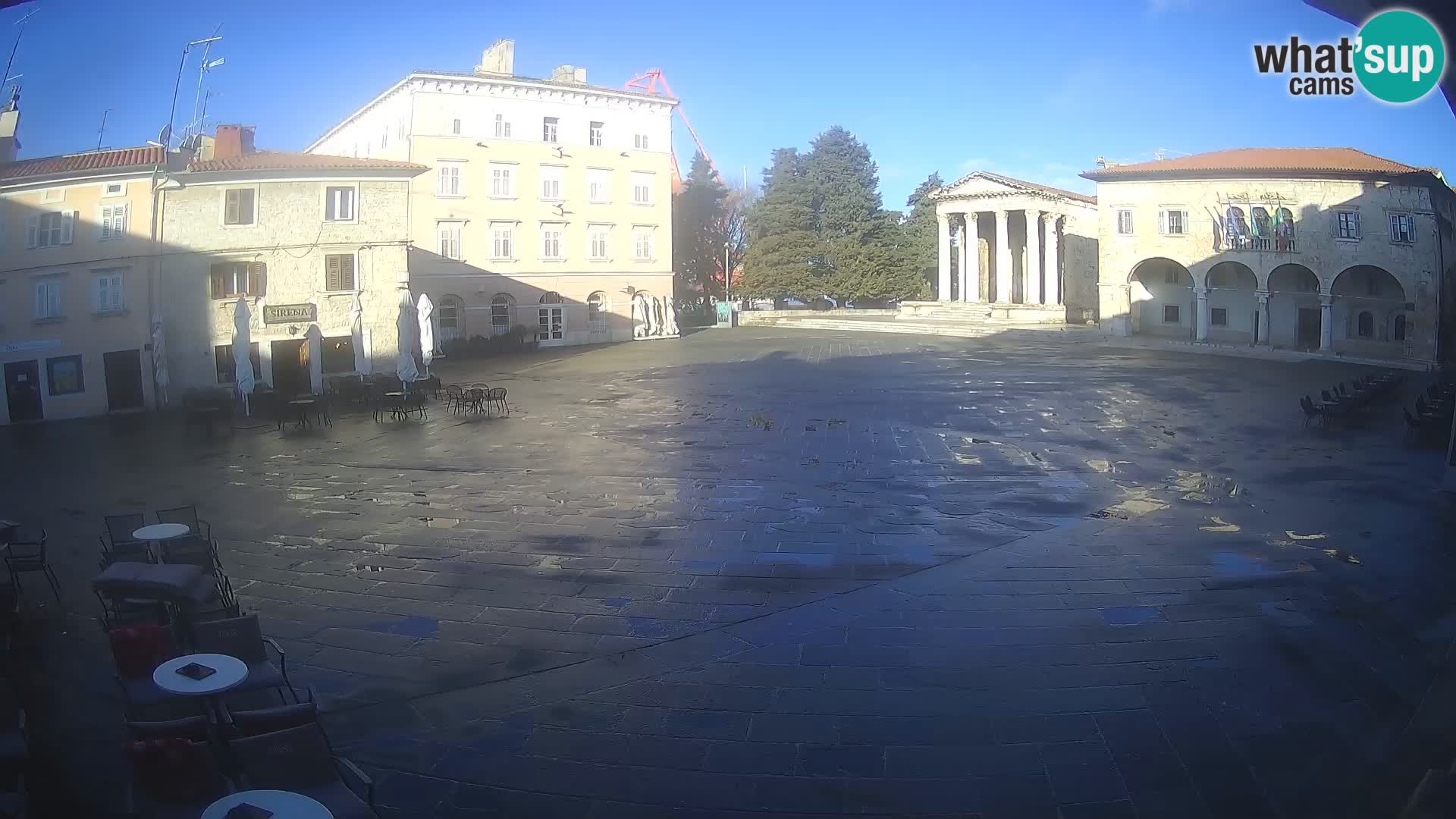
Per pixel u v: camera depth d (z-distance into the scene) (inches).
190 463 818.8
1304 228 1780.3
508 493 659.4
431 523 572.1
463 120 2140.7
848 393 1240.2
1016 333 2294.5
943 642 363.6
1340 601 400.5
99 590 324.5
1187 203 1947.6
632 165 2367.1
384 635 379.9
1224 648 350.6
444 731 294.8
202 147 1542.8
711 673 337.4
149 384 1254.9
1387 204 1669.5
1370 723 285.9
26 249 1186.6
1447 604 393.7
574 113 2274.9
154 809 206.2
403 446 885.2
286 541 534.3
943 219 2960.1
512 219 2204.7
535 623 392.5
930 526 550.9
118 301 1237.7
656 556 492.7
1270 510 577.9
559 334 2292.1
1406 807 237.3
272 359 1321.4
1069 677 326.6
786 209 3203.7
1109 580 438.3
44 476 771.4
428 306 1286.9
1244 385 1299.2
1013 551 492.1
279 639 376.2
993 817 241.9
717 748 280.8
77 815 242.8
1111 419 991.0
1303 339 1902.1
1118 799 249.1
